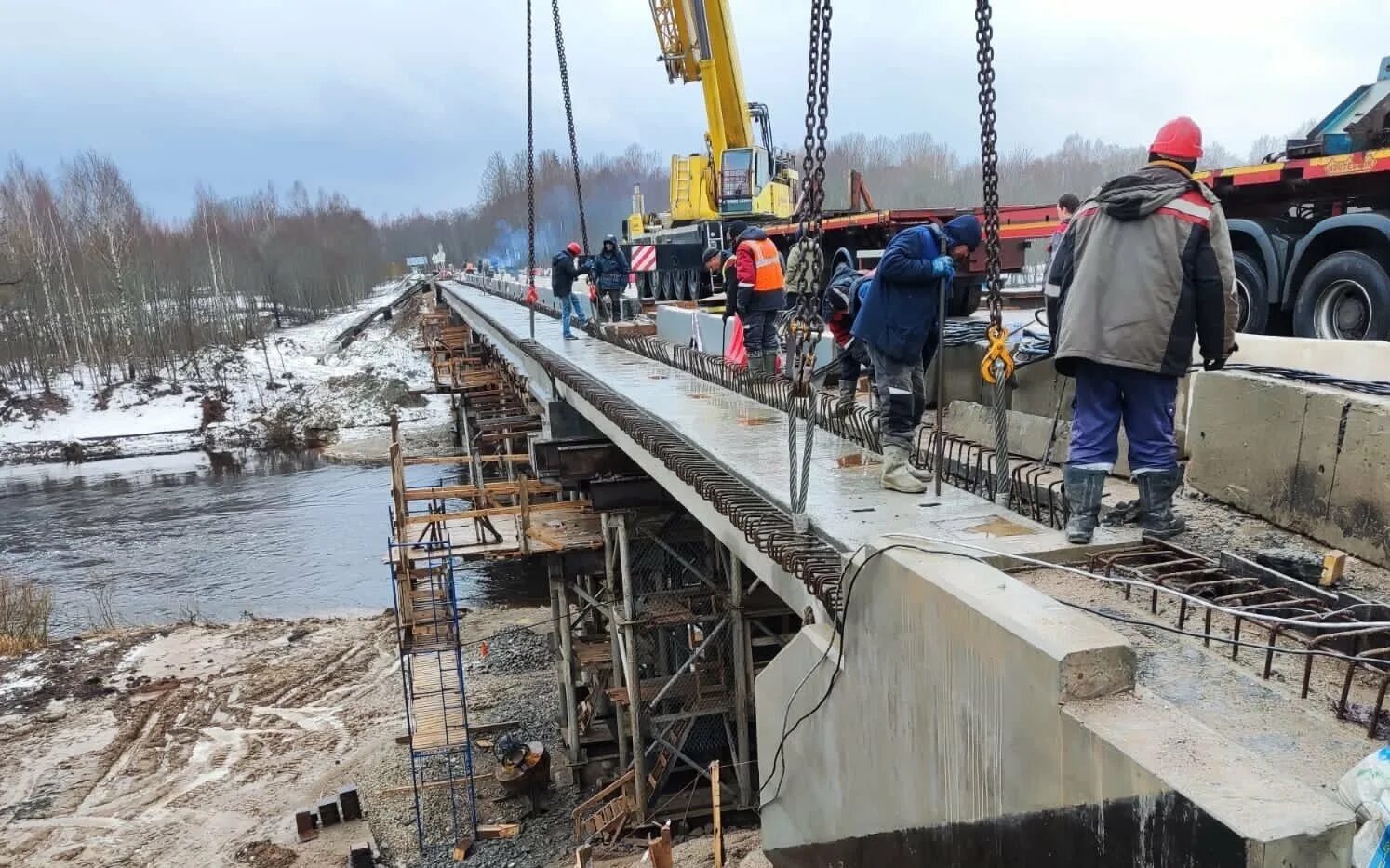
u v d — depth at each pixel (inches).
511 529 572.1
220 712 661.3
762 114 903.7
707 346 513.0
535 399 690.8
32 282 2103.8
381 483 1414.9
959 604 133.8
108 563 1056.2
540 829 501.4
